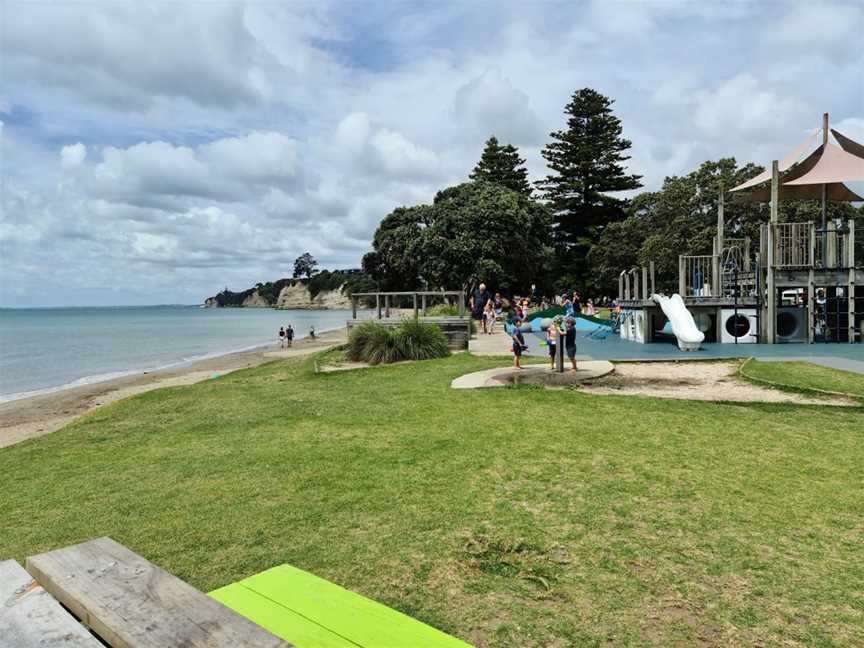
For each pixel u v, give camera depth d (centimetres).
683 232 4625
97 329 8700
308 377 1448
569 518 468
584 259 6216
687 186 4784
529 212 5531
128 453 758
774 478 557
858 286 1820
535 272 5612
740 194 2298
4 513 541
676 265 4631
